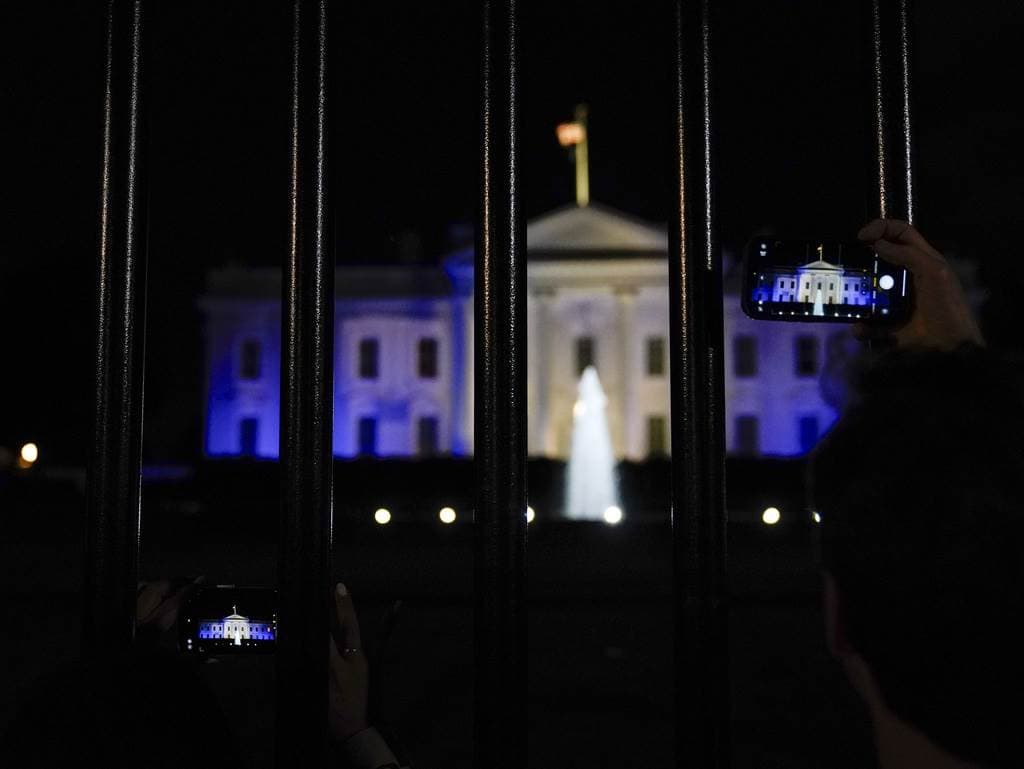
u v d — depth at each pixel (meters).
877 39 1.38
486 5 1.34
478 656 1.25
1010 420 0.67
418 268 51.06
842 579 0.67
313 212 1.31
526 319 1.30
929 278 1.24
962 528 0.64
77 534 25.55
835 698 7.96
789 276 1.26
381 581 16.92
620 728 7.18
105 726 0.87
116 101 1.35
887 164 1.37
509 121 1.33
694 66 1.33
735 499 29.30
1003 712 0.63
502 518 1.26
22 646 10.46
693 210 1.32
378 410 50.88
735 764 5.98
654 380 49.22
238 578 17.22
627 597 15.12
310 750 1.25
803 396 49.81
